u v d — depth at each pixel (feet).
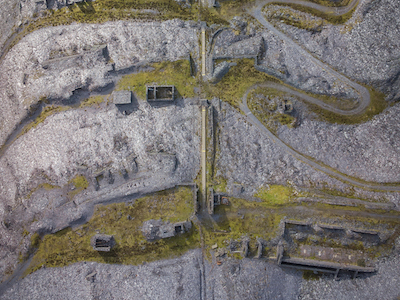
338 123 157.48
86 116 159.12
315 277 149.79
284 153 155.22
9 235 154.61
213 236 149.79
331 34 160.45
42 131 161.27
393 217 146.10
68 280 150.61
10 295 150.92
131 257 150.82
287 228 147.02
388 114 156.76
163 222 149.48
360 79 156.87
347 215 146.72
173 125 155.84
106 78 158.51
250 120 156.87
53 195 154.40
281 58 159.33
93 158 155.33
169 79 158.51
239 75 158.51
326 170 153.58
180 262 149.69
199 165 152.87
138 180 152.66
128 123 156.97
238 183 151.23
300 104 156.25
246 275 147.13
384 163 152.76
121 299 147.54
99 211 152.66
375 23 157.79
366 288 145.89
